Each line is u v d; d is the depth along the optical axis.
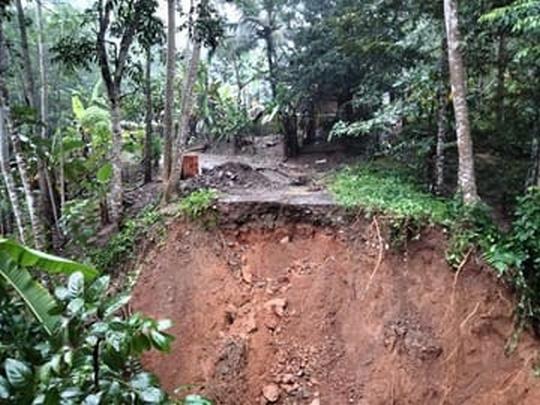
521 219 6.34
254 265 7.50
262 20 13.45
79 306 2.92
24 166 7.28
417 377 6.24
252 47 13.92
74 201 8.88
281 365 6.76
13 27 11.59
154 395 2.87
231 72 15.73
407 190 7.89
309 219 7.52
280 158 12.73
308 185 9.32
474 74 8.09
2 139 7.28
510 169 8.18
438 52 8.51
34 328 3.76
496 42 7.81
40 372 2.79
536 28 5.52
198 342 6.96
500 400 5.94
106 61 8.39
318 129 12.78
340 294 7.04
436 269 6.61
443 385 6.14
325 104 12.40
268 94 15.20
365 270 6.98
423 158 8.80
